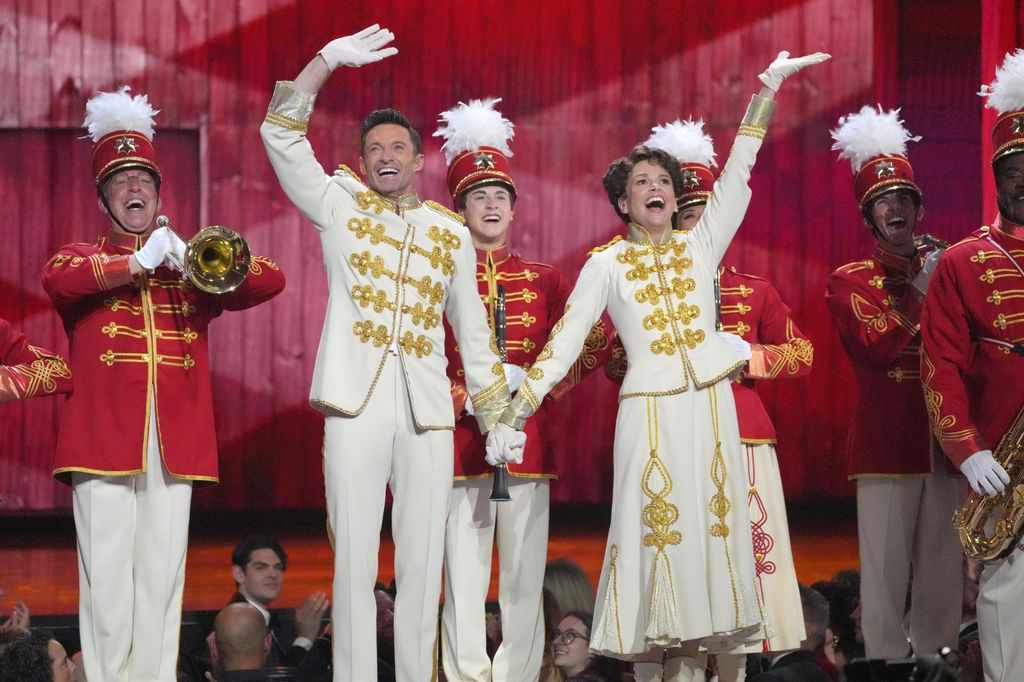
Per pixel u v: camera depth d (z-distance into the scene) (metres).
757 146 13.33
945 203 32.41
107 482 12.83
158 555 12.96
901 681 15.55
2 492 30.91
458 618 14.06
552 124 32.44
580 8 32.34
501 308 14.05
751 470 14.55
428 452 12.23
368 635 12.09
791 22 32.47
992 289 13.11
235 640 14.65
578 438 32.25
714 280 13.57
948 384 13.15
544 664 15.53
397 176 12.42
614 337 15.15
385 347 12.12
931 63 32.41
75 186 31.55
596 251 13.55
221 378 31.86
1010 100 13.34
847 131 16.12
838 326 15.83
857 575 17.22
